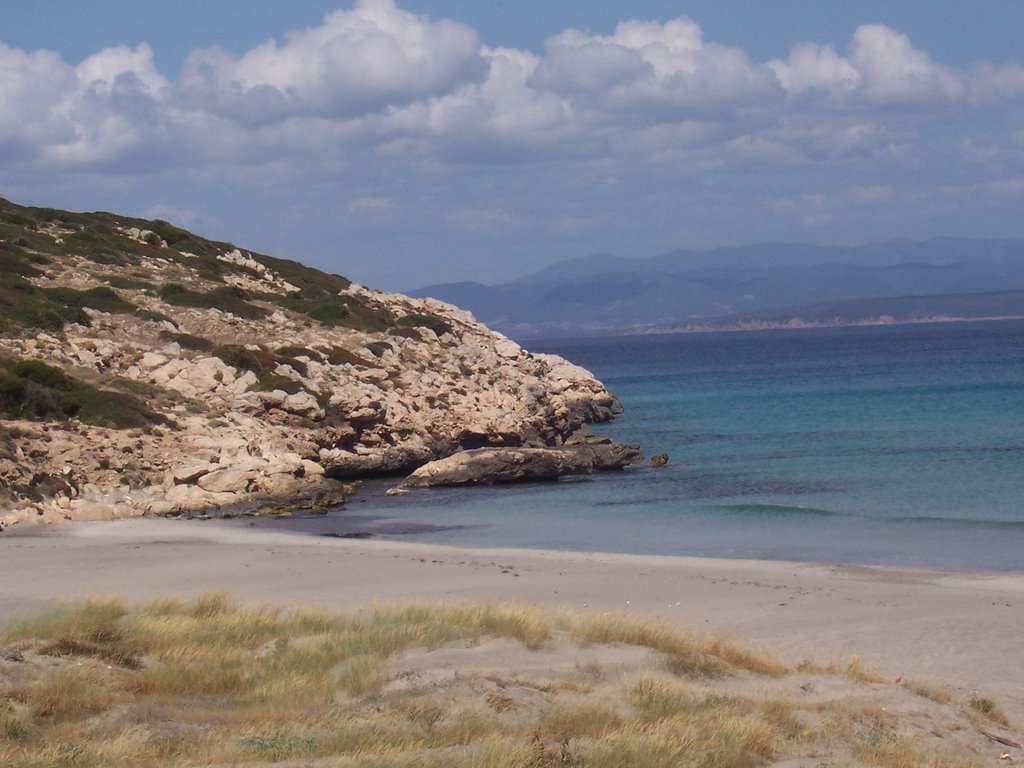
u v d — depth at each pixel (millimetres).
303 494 43094
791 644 21078
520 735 13586
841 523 37031
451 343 79000
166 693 15523
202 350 59000
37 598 25000
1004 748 14953
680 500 43125
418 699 14891
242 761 12586
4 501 37875
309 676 16281
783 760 13578
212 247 87438
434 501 44219
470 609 20453
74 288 65750
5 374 45125
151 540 34500
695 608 24297
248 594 25703
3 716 13477
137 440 44750
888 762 13594
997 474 47094
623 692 15750
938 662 19797
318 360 61031
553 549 33656
